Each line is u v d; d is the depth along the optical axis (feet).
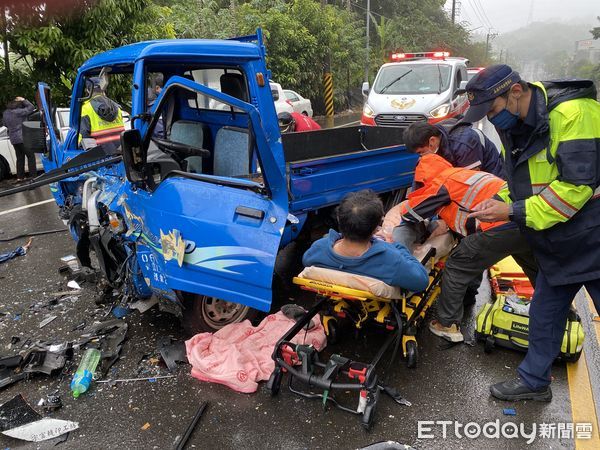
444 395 9.75
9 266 16.98
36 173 31.73
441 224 12.10
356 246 9.55
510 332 10.85
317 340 11.07
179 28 48.16
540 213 7.46
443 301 11.22
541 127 7.38
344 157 14.10
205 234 9.96
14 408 9.45
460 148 11.70
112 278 12.50
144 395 9.85
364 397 8.71
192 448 8.43
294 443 8.52
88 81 14.46
